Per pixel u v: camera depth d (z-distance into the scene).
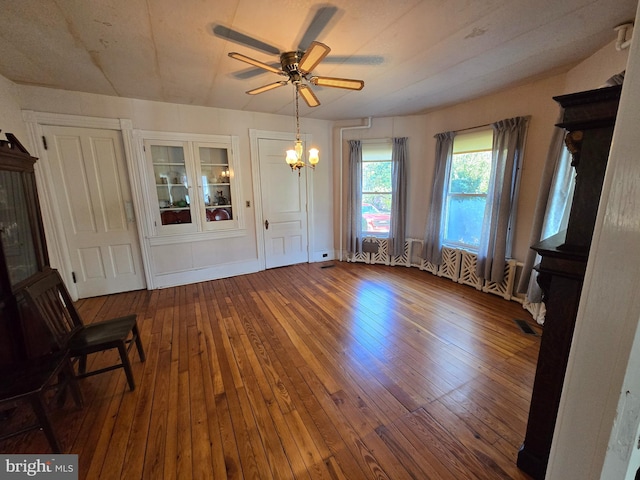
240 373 2.05
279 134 4.26
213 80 2.73
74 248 3.29
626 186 0.43
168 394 1.85
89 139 3.20
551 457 0.60
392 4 1.60
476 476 1.32
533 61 2.35
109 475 1.34
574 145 1.02
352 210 4.68
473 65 2.43
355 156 4.50
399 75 2.64
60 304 1.88
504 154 3.07
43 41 1.95
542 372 1.22
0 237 1.53
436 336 2.51
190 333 2.62
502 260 3.16
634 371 0.43
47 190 3.03
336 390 1.87
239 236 4.22
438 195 3.91
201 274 4.00
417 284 3.81
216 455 1.43
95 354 2.33
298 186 4.61
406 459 1.40
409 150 4.32
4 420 1.65
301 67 1.86
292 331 2.63
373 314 2.96
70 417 1.67
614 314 0.45
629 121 0.42
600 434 0.48
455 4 1.60
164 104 3.46
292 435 1.54
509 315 2.88
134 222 3.54
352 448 1.47
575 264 1.06
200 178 3.81
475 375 2.00
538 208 2.64
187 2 1.56
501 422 1.61
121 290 3.59
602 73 2.13
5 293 1.54
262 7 1.61
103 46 2.04
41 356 1.61
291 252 4.75
